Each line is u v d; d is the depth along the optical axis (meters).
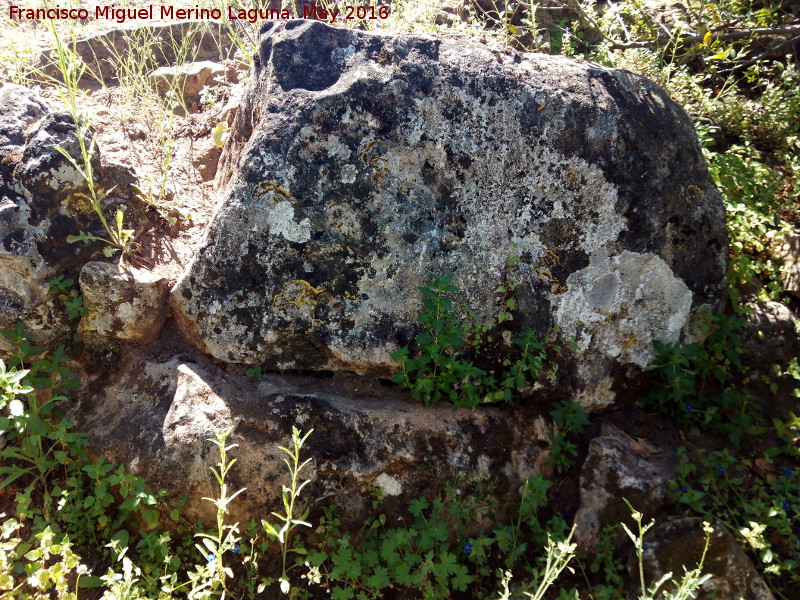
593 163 2.78
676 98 3.98
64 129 2.68
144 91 3.61
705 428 2.94
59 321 2.67
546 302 2.80
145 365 2.69
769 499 2.69
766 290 3.25
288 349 2.71
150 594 2.32
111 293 2.61
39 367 2.59
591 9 4.20
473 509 2.62
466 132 2.72
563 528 2.63
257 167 2.61
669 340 2.89
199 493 2.47
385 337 2.70
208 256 2.63
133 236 2.77
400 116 2.67
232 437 2.50
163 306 2.74
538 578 2.56
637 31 4.42
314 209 2.64
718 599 2.38
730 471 2.79
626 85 2.91
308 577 2.43
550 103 2.77
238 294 2.66
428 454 2.62
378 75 2.67
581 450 2.87
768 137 4.03
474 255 2.75
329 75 2.70
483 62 2.79
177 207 2.97
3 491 2.57
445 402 2.80
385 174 2.67
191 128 3.44
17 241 2.55
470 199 2.74
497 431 2.75
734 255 3.22
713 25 4.16
